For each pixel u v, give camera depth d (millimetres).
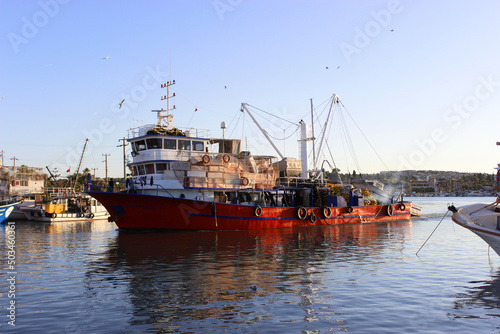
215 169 36094
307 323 12227
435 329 11812
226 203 35500
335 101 53156
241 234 33625
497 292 15477
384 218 48969
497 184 24547
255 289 15922
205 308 13602
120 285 16609
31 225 49406
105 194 33125
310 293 15344
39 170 78250
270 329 11773
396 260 22078
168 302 14258
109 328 11891
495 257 23016
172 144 36375
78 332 11602
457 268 19859
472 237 32594
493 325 12133
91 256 23531
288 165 45406
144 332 11594
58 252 25250
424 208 99750
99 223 52750
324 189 44531
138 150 37656
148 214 33531
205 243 28375
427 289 15922
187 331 11648
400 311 13320
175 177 34781
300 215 40188
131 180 36531
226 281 17203
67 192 68375
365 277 17938
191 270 19375
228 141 42500
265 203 40562
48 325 12141
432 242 29516
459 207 23062
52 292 15625
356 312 13211
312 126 49375
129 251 25062
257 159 41969
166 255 23547
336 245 27750
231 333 11484
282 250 25438
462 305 13945
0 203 55500
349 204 45750
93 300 14562
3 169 73000
